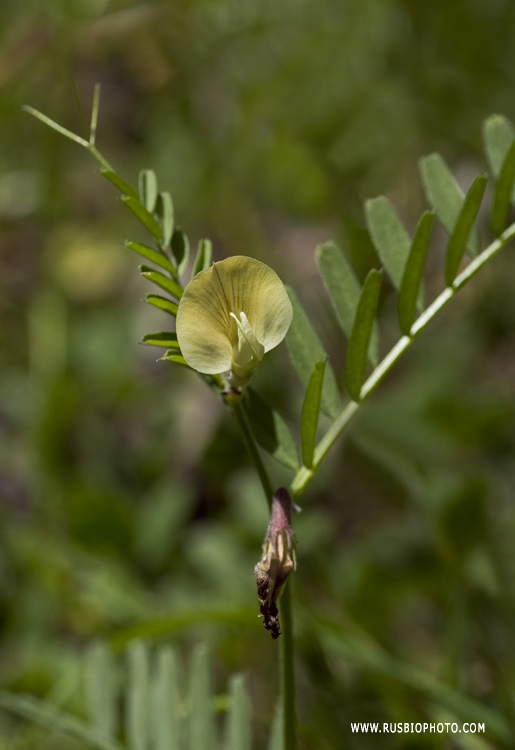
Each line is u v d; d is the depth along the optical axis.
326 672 0.40
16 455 0.64
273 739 0.33
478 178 0.30
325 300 0.62
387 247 0.31
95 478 0.60
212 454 0.60
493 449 0.55
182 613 0.38
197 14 0.70
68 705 0.43
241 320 0.26
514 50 0.70
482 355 0.66
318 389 0.28
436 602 0.50
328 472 0.55
